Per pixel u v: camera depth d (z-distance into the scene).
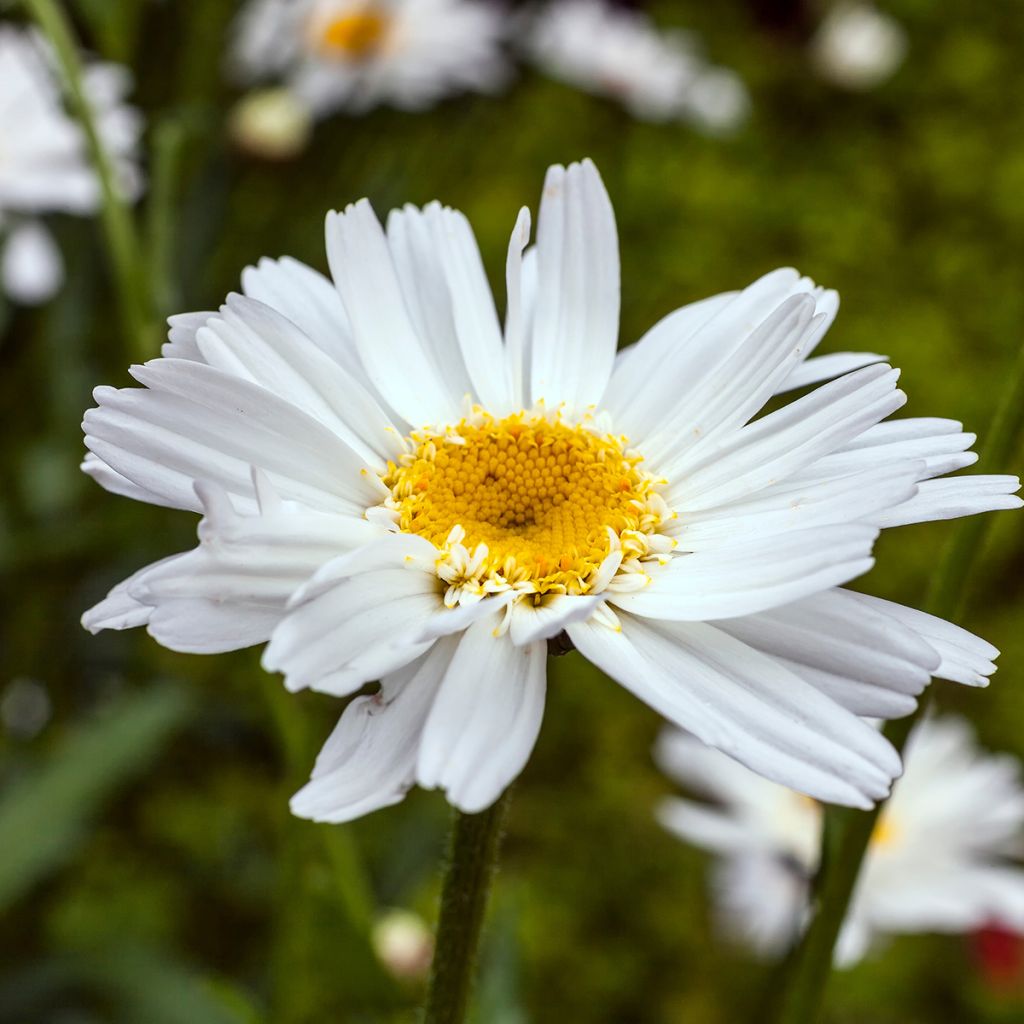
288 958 0.32
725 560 0.26
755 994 0.46
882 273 0.70
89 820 0.41
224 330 0.26
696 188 0.69
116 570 0.45
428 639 0.24
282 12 0.46
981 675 0.25
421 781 0.23
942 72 0.78
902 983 0.48
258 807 0.49
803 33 0.70
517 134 0.67
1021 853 0.40
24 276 0.42
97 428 0.25
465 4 0.50
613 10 0.60
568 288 0.29
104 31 0.41
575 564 0.26
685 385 0.28
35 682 0.46
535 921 0.49
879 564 0.59
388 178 0.46
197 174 0.44
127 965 0.39
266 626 0.24
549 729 0.55
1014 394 0.27
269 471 0.26
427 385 0.28
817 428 0.26
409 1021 0.34
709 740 0.23
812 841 0.40
